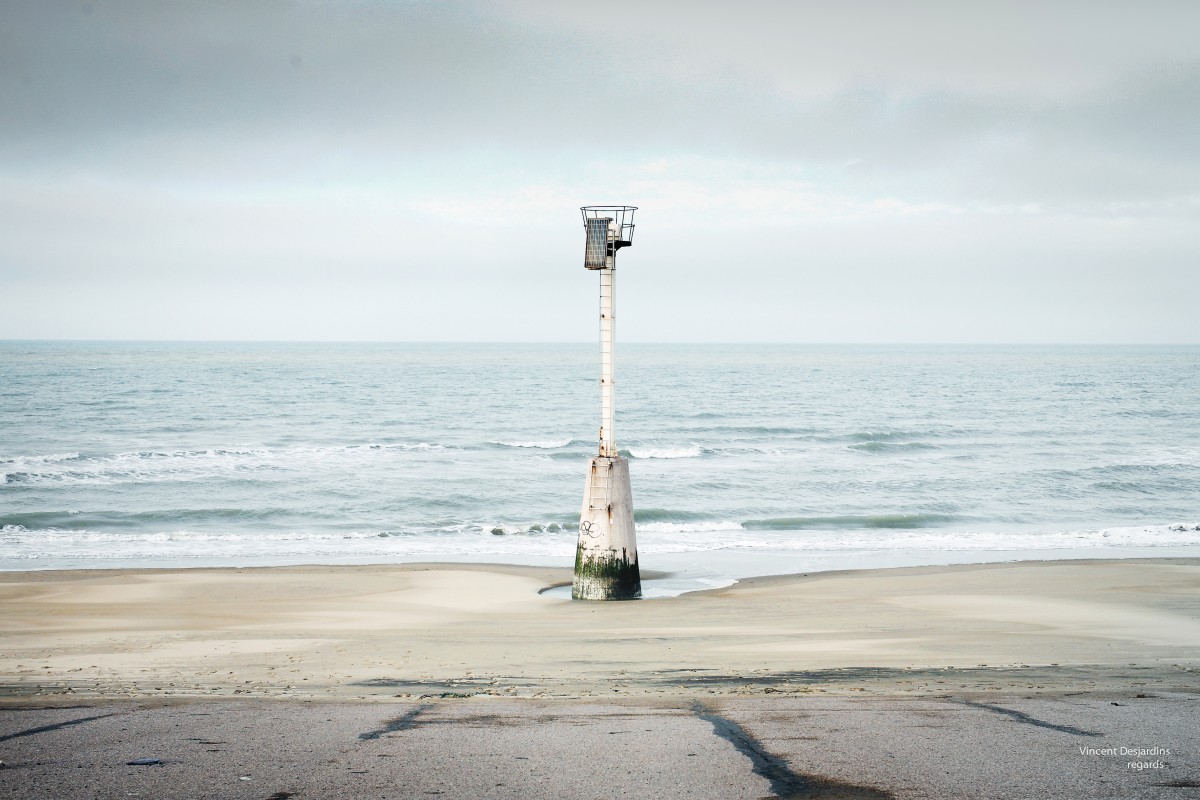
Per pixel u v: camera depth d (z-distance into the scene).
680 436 56.78
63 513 31.19
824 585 21.27
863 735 7.04
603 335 19.55
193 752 6.59
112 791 5.67
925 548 27.31
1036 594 19.81
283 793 5.62
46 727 7.44
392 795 5.58
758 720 7.62
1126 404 81.19
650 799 5.50
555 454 48.47
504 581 22.03
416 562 25.06
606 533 19.42
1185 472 42.12
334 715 7.95
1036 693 9.04
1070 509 34.31
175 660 12.78
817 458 47.72
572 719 7.73
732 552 26.56
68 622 16.91
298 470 41.44
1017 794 5.56
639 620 16.97
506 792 5.64
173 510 32.03
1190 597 19.38
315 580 21.95
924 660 12.41
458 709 8.20
